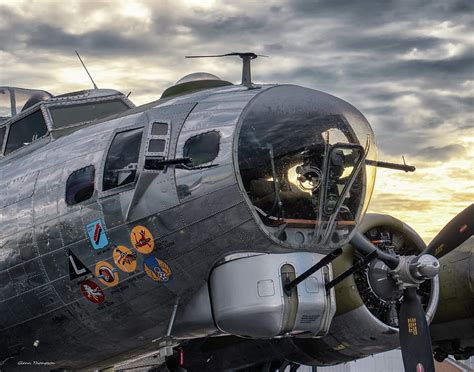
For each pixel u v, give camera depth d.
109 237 9.10
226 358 12.27
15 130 10.98
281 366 12.54
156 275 9.00
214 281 8.95
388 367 25.02
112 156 9.23
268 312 8.70
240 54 9.77
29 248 9.66
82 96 11.02
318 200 8.89
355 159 9.18
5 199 10.05
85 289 9.39
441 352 14.20
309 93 9.20
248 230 8.56
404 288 10.86
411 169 9.66
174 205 8.71
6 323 10.05
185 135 8.86
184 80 10.23
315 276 9.11
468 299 13.30
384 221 11.88
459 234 10.93
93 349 9.99
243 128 8.70
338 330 11.63
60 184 9.56
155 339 9.73
